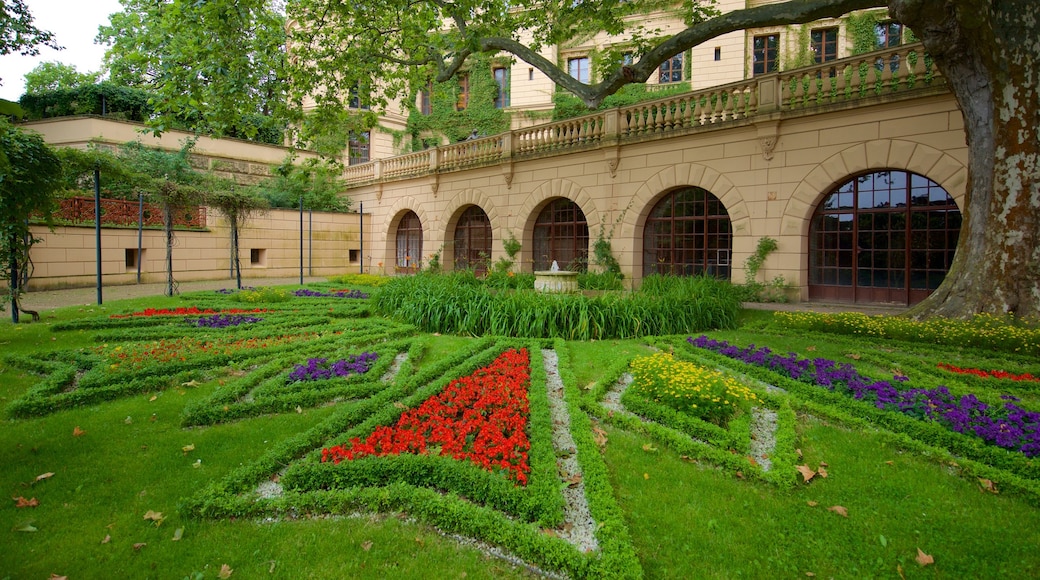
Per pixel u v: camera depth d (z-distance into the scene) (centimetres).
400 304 916
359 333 732
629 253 1445
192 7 844
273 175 2198
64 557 246
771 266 1195
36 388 463
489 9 1052
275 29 978
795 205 1159
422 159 2058
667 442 377
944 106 970
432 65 1275
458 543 267
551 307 757
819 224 1203
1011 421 389
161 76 1019
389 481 313
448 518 273
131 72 2116
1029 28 666
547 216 1712
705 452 353
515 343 675
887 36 1792
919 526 280
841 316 804
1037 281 688
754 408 457
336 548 258
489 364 573
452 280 1028
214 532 269
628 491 313
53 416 418
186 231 1722
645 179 1409
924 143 992
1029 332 625
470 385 472
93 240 1476
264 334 725
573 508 298
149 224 1639
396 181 2164
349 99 1148
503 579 241
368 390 478
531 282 1287
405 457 322
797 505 302
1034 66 673
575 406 436
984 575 243
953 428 383
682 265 1405
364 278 1656
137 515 281
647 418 426
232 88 907
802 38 1891
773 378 512
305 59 1058
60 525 271
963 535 272
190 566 243
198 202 1278
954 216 1041
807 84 1130
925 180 1070
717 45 1991
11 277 797
